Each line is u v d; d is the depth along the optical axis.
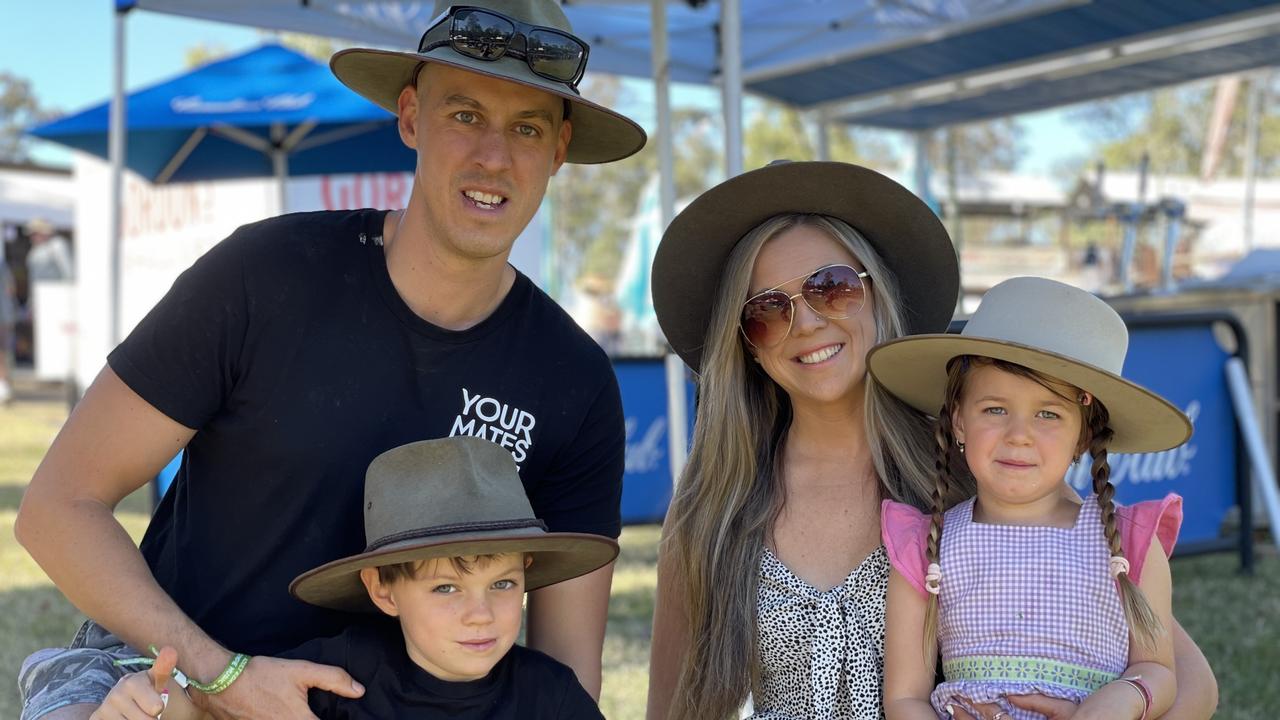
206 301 2.46
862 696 2.46
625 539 8.29
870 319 2.66
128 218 12.30
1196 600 5.65
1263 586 5.90
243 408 2.53
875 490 2.65
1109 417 2.44
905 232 2.73
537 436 2.71
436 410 2.59
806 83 8.72
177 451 2.53
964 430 2.45
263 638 2.56
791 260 2.62
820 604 2.49
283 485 2.53
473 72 2.48
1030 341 2.37
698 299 2.95
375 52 2.52
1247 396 6.09
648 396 7.32
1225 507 6.16
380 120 7.73
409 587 2.33
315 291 2.53
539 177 2.57
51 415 18.48
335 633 2.59
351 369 2.53
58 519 2.40
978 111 9.72
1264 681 4.36
